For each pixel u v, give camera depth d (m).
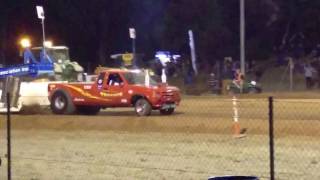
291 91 64.19
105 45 100.56
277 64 91.06
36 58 50.88
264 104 40.28
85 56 102.38
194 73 76.38
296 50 96.81
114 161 22.94
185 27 92.94
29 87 40.84
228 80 62.03
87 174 20.55
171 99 37.22
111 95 38.12
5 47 95.62
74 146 27.20
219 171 20.34
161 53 83.62
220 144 25.83
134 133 30.70
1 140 30.03
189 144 26.27
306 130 27.73
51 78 47.00
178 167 21.30
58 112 39.66
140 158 23.41
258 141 26.09
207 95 56.97
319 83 70.31
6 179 19.78
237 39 97.12
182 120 32.47
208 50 93.19
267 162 21.62
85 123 34.00
